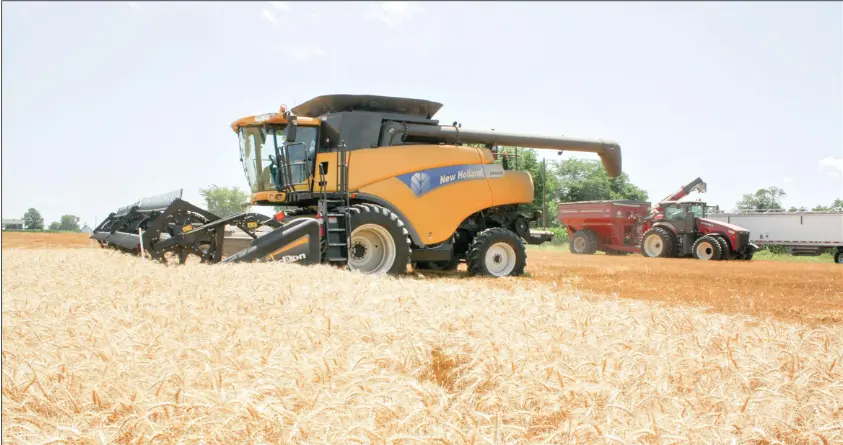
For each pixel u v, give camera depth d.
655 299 8.45
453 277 11.69
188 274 6.46
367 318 4.00
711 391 2.76
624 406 2.43
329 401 2.40
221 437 2.20
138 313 4.34
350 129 11.20
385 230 10.59
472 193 12.13
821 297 9.00
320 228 9.84
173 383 2.65
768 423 2.44
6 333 3.49
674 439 2.17
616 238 23.77
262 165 11.38
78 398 2.50
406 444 2.09
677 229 21.59
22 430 2.15
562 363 3.01
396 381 2.64
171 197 11.50
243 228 10.25
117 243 11.54
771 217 25.83
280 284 5.75
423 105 12.00
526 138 13.38
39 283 5.71
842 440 2.37
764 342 3.82
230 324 3.93
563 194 76.19
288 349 3.16
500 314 4.57
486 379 2.83
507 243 12.38
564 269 14.60
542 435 2.31
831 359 3.39
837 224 23.75
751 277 12.44
